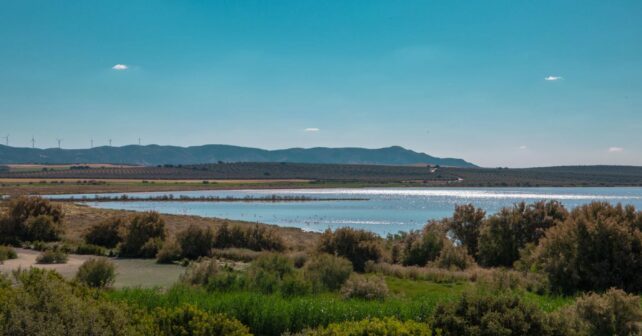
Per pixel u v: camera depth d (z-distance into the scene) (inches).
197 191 7795.3
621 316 520.1
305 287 836.6
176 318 460.4
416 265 1307.8
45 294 363.3
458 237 1535.4
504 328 446.0
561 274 892.0
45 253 1262.3
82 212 2950.3
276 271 908.0
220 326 457.7
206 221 2667.3
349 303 668.1
